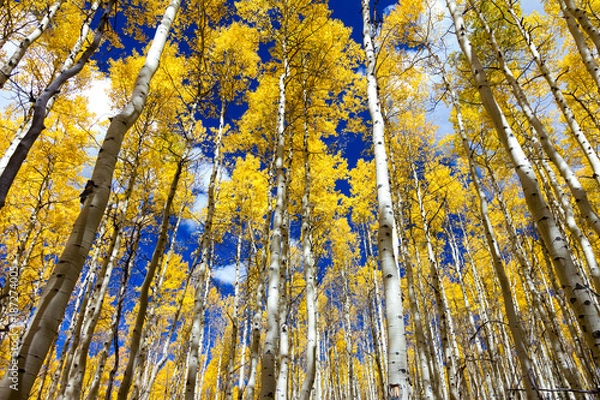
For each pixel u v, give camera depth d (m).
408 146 9.80
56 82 2.61
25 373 1.59
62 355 8.62
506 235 11.38
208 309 16.34
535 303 6.40
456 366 8.17
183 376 14.23
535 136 7.45
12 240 9.84
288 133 8.38
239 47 8.16
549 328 5.76
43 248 10.16
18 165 2.21
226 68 8.25
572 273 2.68
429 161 10.66
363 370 23.12
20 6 6.77
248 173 9.97
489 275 13.04
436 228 11.16
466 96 8.59
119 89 8.43
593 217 4.40
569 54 8.24
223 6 7.48
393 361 2.72
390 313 2.93
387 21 7.74
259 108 8.70
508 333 11.61
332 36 8.12
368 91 4.43
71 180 9.95
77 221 2.07
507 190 11.27
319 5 8.02
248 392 5.83
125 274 3.91
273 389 4.12
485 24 5.94
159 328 14.34
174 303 12.98
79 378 4.92
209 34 7.67
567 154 8.93
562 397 7.32
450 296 14.49
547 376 9.55
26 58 7.88
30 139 2.30
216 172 7.41
